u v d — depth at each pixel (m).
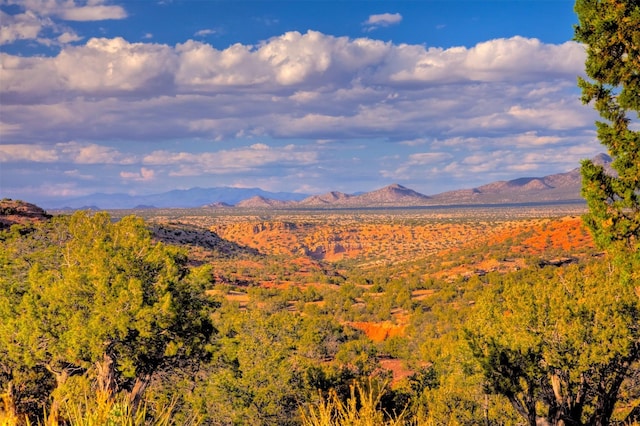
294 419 24.50
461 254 112.38
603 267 18.14
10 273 19.75
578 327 15.84
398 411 22.38
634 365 17.41
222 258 127.81
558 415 17.08
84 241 19.77
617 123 11.53
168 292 18.05
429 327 54.16
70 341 16.53
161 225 142.00
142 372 18.70
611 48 11.41
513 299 17.95
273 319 29.28
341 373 29.88
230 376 24.59
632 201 11.16
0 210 70.62
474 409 22.62
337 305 78.38
